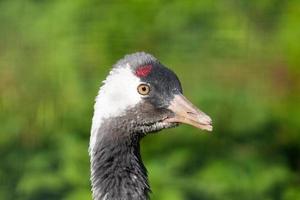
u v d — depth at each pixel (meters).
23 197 18.47
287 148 19.31
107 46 18.52
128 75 12.68
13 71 18.77
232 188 18.36
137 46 18.52
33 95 18.73
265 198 18.55
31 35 18.97
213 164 18.48
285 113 19.09
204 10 18.88
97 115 12.75
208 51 18.73
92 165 12.76
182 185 18.05
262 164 18.86
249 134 18.97
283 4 19.45
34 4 19.31
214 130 18.50
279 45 19.11
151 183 17.81
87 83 18.58
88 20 18.73
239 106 18.61
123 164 12.71
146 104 12.64
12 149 18.88
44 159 18.67
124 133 12.68
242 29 19.00
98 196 12.73
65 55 18.64
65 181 18.20
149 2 18.62
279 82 19.02
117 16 18.62
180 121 12.64
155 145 18.36
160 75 12.66
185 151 18.30
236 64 18.73
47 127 18.69
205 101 18.45
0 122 18.80
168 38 18.66
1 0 19.44
